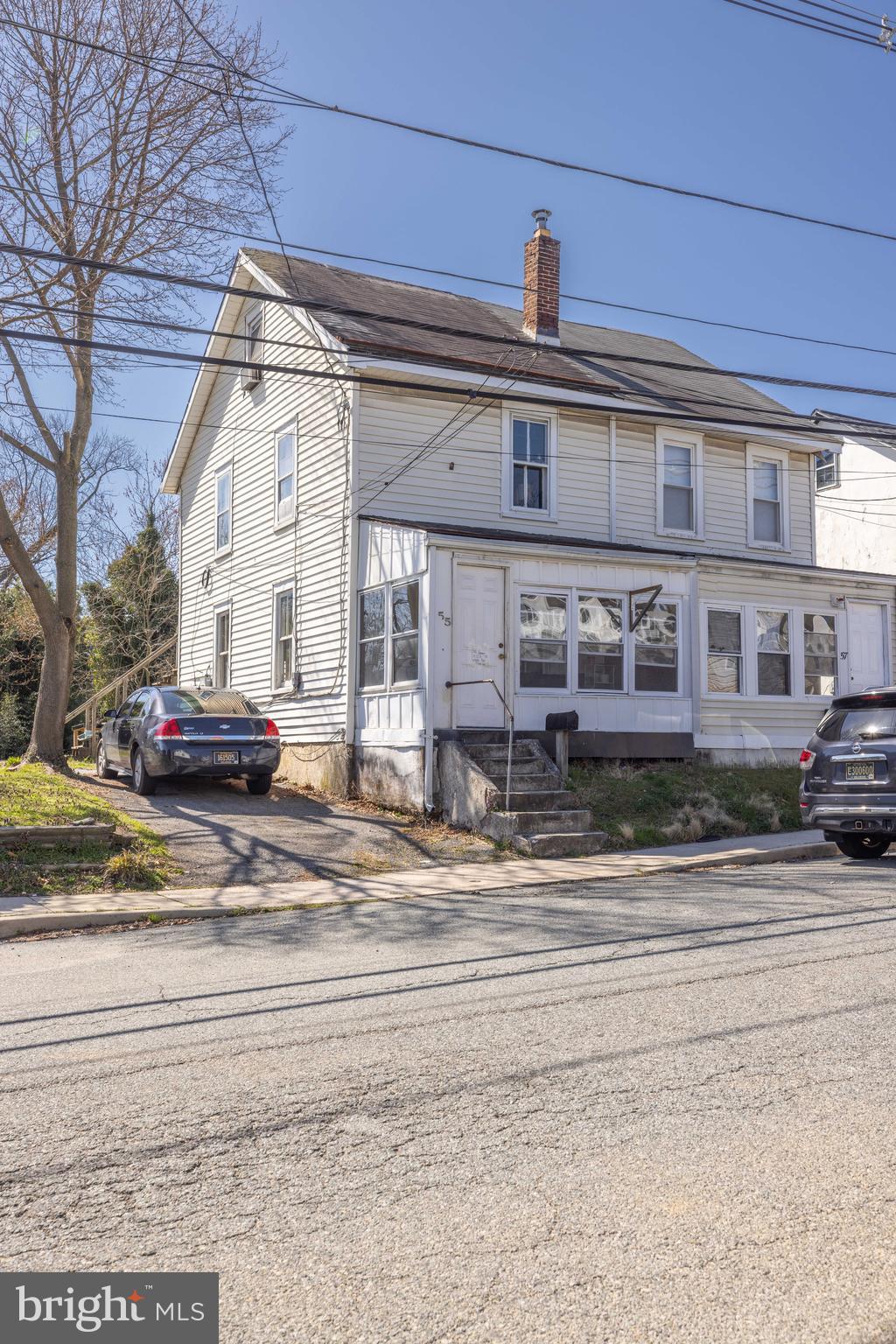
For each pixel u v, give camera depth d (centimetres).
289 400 2003
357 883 1099
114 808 1411
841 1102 451
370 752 1648
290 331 1991
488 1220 351
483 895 1035
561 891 1049
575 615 1666
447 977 677
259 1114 445
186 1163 398
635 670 1723
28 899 977
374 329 1859
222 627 2331
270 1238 341
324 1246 335
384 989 651
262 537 2112
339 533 1788
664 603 1767
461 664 1554
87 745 2667
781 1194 367
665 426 2080
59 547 1766
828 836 1222
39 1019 598
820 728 1198
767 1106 448
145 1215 357
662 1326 291
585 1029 557
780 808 1559
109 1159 402
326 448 1847
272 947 800
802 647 1972
